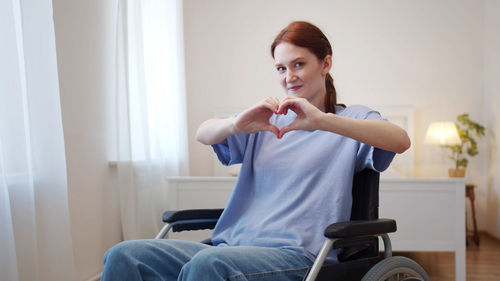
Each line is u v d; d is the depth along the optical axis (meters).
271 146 1.23
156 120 3.04
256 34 4.44
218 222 1.22
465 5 4.32
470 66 4.32
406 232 2.43
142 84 2.73
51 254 1.71
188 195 2.51
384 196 2.44
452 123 3.96
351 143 1.11
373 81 4.38
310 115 1.01
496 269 2.94
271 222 1.12
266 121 1.11
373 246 1.12
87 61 2.34
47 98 1.71
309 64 1.13
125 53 2.51
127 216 2.51
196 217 1.29
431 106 4.35
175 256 1.02
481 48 4.31
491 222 4.14
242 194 1.24
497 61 3.99
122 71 2.50
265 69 4.43
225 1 4.44
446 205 2.41
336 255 1.10
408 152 4.21
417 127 4.36
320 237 1.07
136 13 2.71
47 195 1.71
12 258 1.44
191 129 4.44
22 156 1.55
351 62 4.40
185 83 4.05
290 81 1.14
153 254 1.00
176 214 1.26
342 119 1.01
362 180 1.17
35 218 1.62
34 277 1.56
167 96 3.36
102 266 2.44
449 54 4.34
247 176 1.25
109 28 2.63
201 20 4.46
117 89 2.48
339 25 4.40
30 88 1.65
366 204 1.15
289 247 1.03
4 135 1.50
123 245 1.00
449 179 2.40
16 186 1.53
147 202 2.74
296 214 1.10
